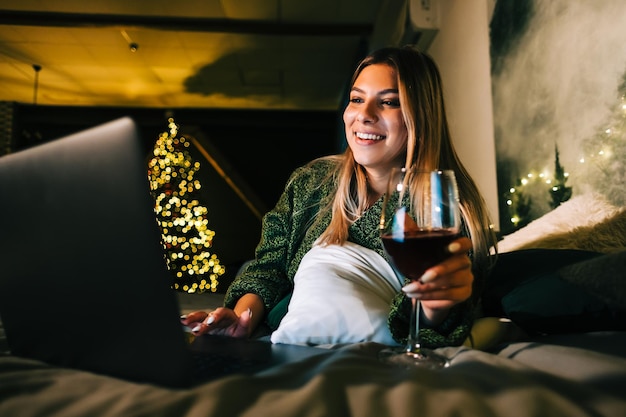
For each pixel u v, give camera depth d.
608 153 1.41
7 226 0.62
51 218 0.58
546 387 0.54
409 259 0.68
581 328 0.88
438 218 0.72
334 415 0.47
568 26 1.64
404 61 1.22
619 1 1.36
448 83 3.25
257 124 7.90
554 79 1.74
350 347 0.76
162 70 6.30
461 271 0.71
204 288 5.24
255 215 8.05
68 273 0.58
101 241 0.54
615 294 0.77
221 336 0.91
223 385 0.53
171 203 5.33
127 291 0.54
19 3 4.69
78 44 5.52
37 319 0.64
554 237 1.24
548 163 1.78
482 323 0.97
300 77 6.52
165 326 0.53
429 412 0.47
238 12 4.89
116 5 4.73
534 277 1.00
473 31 2.69
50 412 0.47
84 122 7.74
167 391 0.52
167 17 4.98
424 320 0.86
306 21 5.11
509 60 2.14
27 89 7.03
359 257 1.04
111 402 0.49
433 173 0.74
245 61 6.00
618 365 0.60
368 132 1.20
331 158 1.46
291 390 0.53
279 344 0.84
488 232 1.09
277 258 1.36
